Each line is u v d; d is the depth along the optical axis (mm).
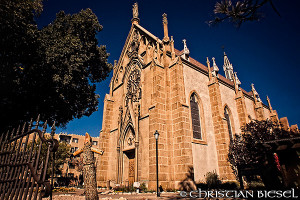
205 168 18438
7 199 4219
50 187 3771
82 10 19594
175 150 16797
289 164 7008
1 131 13609
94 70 22047
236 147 16500
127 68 25531
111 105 26766
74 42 17469
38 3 14148
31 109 16766
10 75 14273
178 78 18844
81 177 43344
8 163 4684
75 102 20078
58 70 16250
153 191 14859
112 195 13039
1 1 11500
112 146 24016
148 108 19344
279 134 13195
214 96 22453
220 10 4961
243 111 26625
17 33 13047
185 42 25234
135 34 26875
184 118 17266
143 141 18594
